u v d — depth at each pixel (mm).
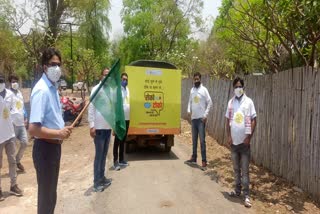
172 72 9477
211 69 20422
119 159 8508
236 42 10680
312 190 6035
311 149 6039
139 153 10062
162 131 9477
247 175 6113
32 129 3742
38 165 4000
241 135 6098
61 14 21391
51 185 4070
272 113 7582
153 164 8727
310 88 6074
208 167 8445
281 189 6629
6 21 18594
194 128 8469
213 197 6410
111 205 6035
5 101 6555
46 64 3932
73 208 5938
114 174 7816
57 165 4098
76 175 7883
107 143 6898
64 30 22062
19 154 8391
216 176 7715
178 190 6785
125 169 8242
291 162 6785
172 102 9508
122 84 8414
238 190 6406
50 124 3918
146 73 9289
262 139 8109
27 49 17688
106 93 5992
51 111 3906
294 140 6656
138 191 6707
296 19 6727
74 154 10375
